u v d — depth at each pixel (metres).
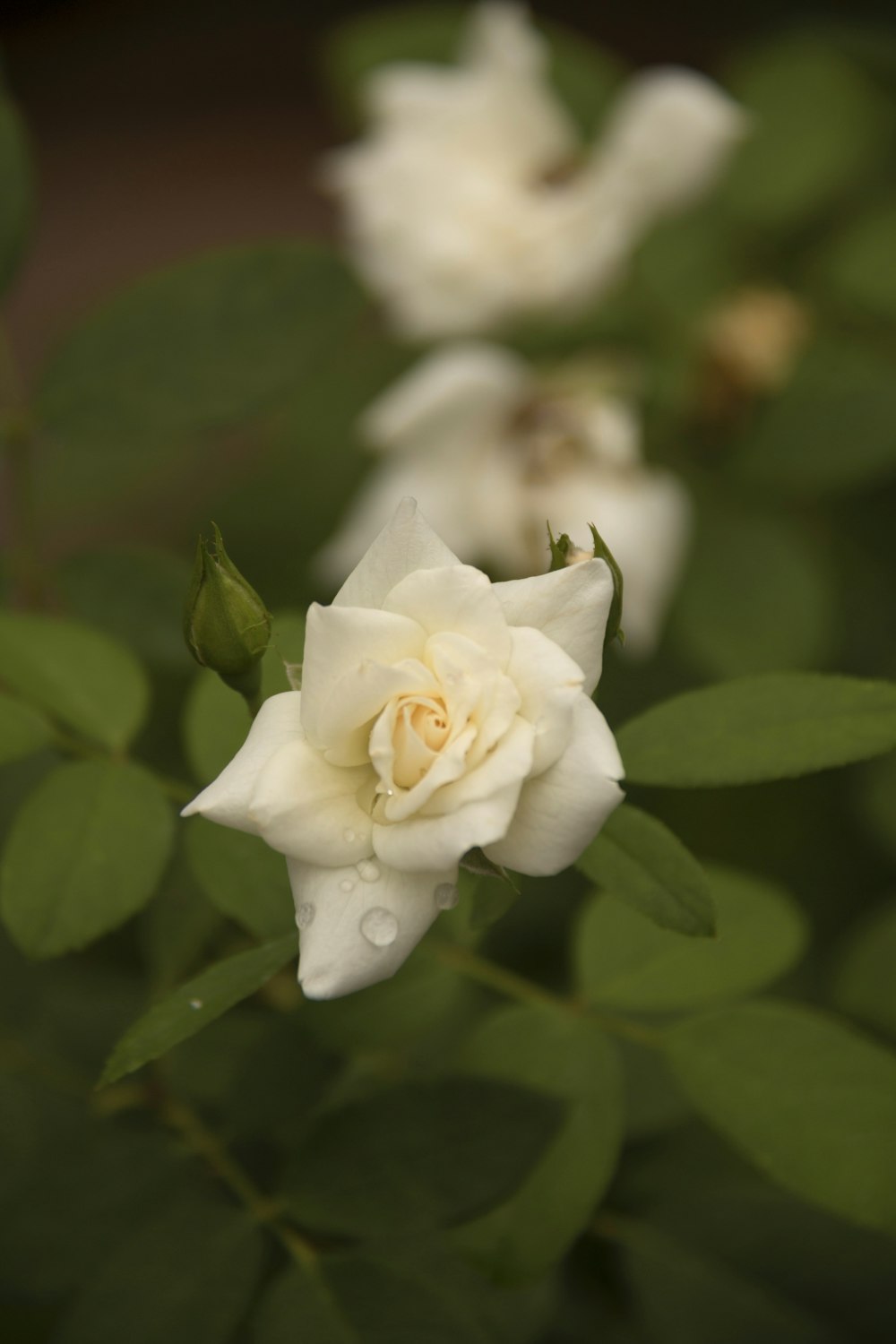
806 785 0.85
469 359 0.78
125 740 0.67
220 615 0.61
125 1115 0.69
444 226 0.82
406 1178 0.64
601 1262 0.69
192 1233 0.65
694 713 0.62
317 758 0.60
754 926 0.68
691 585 0.81
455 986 0.68
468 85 0.83
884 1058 0.64
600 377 0.81
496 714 0.59
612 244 0.82
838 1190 0.63
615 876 0.61
